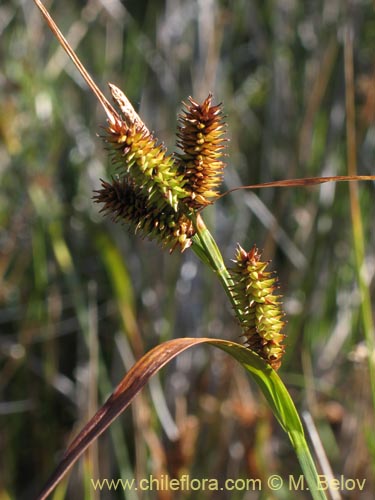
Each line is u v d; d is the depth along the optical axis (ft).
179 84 1.94
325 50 1.92
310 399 1.56
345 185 1.82
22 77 2.01
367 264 1.77
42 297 1.82
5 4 2.19
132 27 2.15
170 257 1.80
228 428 1.61
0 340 1.94
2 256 1.87
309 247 1.81
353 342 1.73
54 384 1.81
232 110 1.97
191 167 0.86
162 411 1.60
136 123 0.87
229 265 1.76
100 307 1.91
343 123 1.84
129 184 0.88
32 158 1.92
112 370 1.76
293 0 2.05
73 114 2.10
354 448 1.59
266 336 0.87
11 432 1.79
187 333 1.76
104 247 1.51
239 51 2.20
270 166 1.93
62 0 2.34
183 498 1.51
